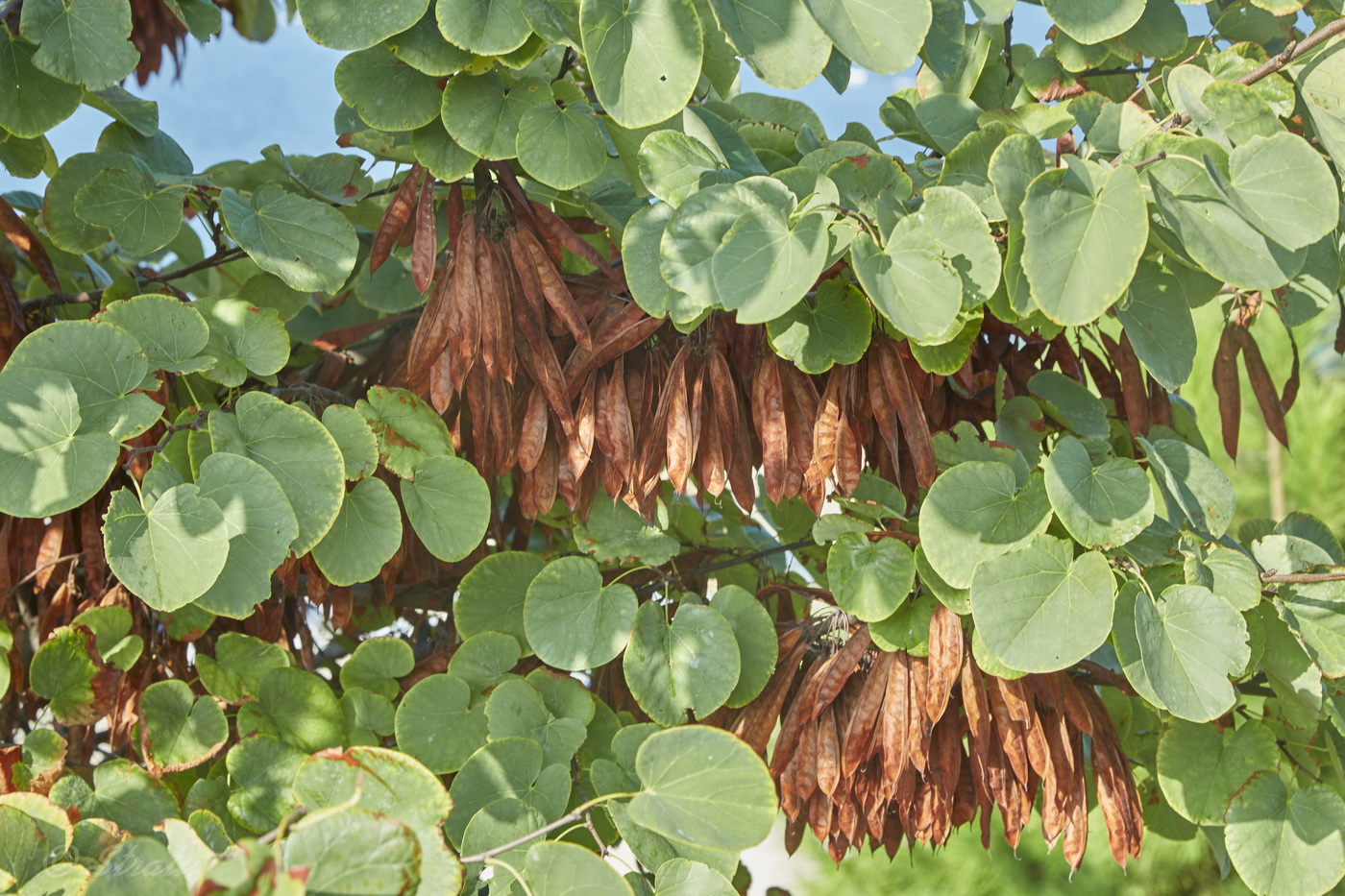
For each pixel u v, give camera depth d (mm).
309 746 2176
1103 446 2168
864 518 2158
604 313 2195
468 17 2082
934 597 2154
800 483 2174
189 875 1935
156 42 2457
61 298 2252
